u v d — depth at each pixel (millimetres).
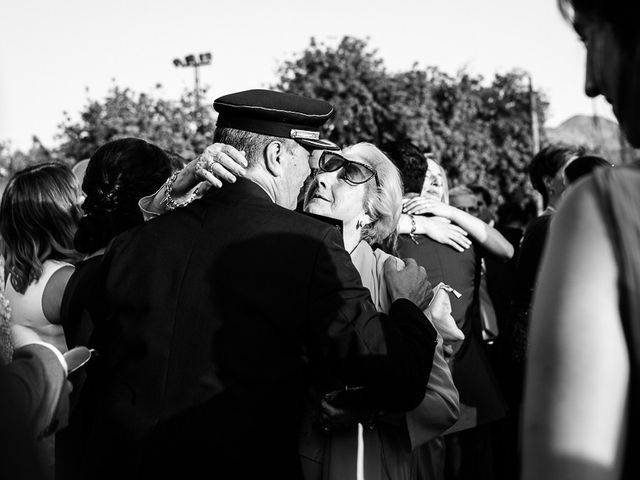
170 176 2604
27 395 1479
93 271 2258
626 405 941
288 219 1961
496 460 4223
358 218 2570
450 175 16406
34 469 1077
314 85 14469
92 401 2104
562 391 937
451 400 2330
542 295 993
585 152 4246
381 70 14828
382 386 1928
